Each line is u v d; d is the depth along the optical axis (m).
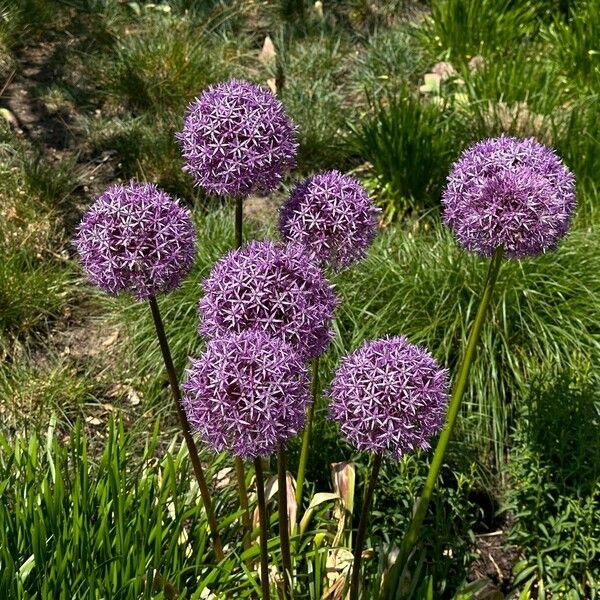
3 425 1.30
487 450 1.30
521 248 0.87
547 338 1.36
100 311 1.53
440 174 1.68
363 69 2.07
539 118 1.75
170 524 1.01
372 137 1.70
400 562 0.97
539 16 2.24
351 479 1.11
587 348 1.34
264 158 0.91
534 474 1.14
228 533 1.08
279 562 1.01
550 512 1.16
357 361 0.82
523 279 1.39
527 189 0.86
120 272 0.85
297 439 1.21
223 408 0.75
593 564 1.11
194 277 1.44
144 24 2.14
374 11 2.30
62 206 1.68
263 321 0.81
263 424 0.75
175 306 1.42
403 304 1.38
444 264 1.43
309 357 0.85
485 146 0.93
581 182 1.62
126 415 1.36
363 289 1.43
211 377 0.76
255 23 2.26
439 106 1.80
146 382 1.38
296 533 1.08
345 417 0.82
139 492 1.03
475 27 2.09
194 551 1.02
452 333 1.34
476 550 1.18
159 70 1.96
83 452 1.01
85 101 1.96
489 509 1.25
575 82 1.97
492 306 1.38
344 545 1.09
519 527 1.16
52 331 1.49
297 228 0.93
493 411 1.28
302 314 0.81
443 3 2.12
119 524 0.93
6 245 1.54
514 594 1.13
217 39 2.13
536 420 1.18
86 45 2.12
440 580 1.09
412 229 1.64
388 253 1.50
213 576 0.94
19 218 1.60
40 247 1.58
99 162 1.80
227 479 1.21
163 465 1.17
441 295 1.38
